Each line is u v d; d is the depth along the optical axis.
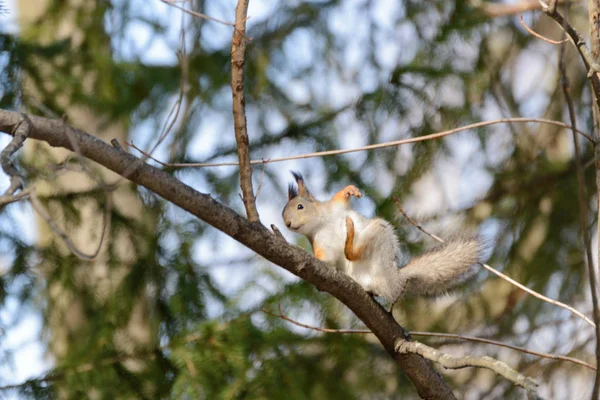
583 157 11.91
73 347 10.85
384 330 6.31
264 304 10.90
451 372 12.22
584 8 13.10
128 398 10.30
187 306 11.00
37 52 11.17
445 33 11.72
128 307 11.02
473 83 12.06
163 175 5.44
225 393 9.85
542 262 11.95
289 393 10.04
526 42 13.05
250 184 5.87
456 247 6.83
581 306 11.95
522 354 11.76
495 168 12.42
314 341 10.65
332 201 7.51
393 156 11.96
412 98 11.95
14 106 10.94
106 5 11.84
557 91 12.41
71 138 4.83
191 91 11.94
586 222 4.56
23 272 11.00
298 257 5.84
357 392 11.01
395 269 6.86
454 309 12.24
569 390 11.55
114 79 11.57
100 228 11.52
